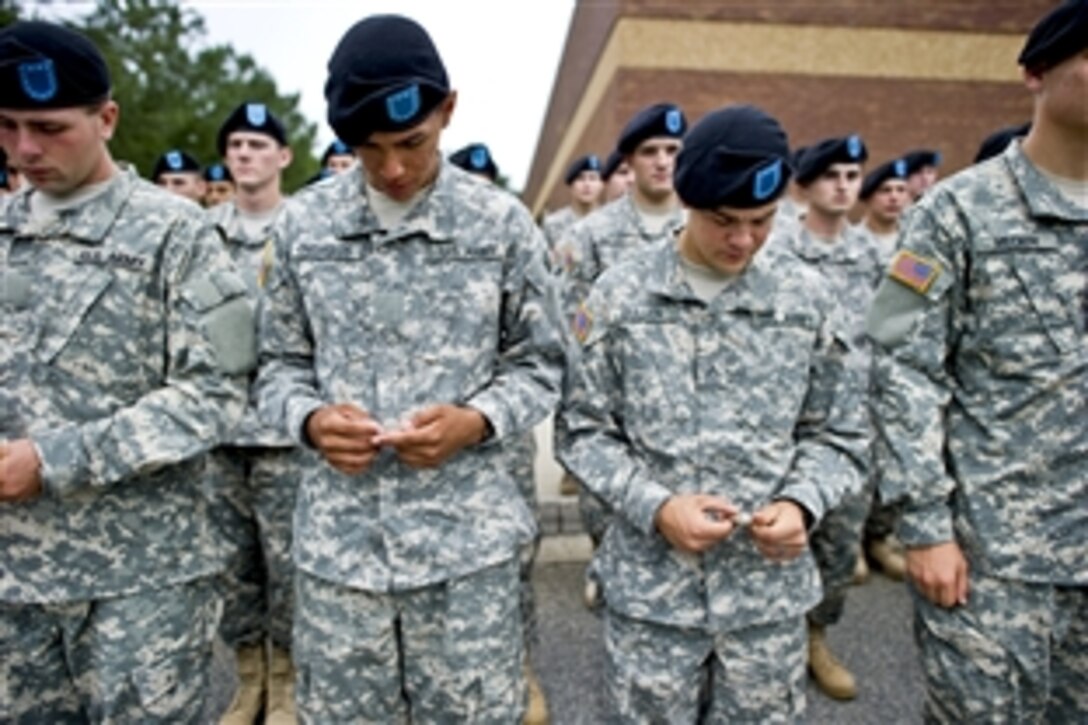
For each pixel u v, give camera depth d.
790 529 1.54
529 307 1.72
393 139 1.42
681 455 1.69
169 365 1.65
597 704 2.59
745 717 1.70
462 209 1.66
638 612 1.68
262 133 2.86
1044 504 1.57
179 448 1.56
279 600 2.46
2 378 1.57
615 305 1.75
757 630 1.68
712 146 1.51
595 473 1.71
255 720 2.53
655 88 9.55
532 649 2.93
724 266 1.64
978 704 1.62
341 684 1.64
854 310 3.46
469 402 1.61
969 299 1.60
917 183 4.96
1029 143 1.56
